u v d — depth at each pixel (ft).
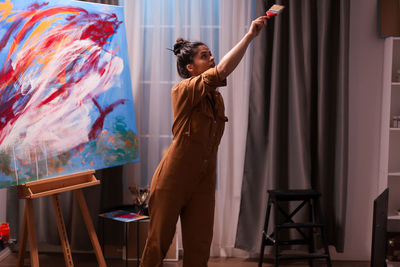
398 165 10.91
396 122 10.50
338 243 10.48
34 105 7.46
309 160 10.44
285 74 10.62
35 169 7.42
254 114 10.62
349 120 10.97
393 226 10.68
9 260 10.73
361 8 10.78
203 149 6.70
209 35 10.82
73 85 8.14
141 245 10.57
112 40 9.04
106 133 8.81
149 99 11.13
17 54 7.25
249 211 10.77
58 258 10.93
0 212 10.96
